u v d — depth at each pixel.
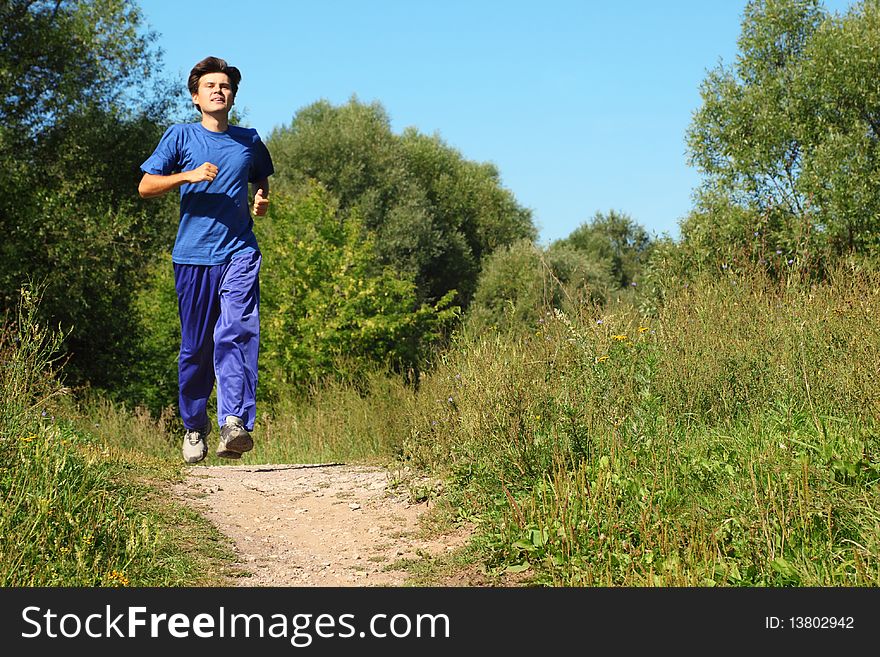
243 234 6.57
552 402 7.18
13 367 6.87
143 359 26.36
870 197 17.22
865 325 6.98
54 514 5.48
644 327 8.27
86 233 21.00
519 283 41.06
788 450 5.73
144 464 9.64
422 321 27.48
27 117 22.42
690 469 5.89
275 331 24.98
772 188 19.53
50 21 22.98
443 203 57.22
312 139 49.62
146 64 26.44
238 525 7.48
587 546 5.37
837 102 19.62
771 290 9.26
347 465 10.91
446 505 7.39
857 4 20.34
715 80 21.67
